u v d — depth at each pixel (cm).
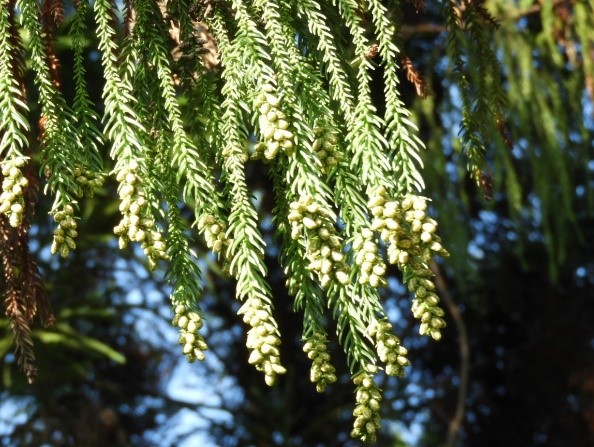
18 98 154
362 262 132
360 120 145
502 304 631
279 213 152
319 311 146
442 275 612
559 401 653
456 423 560
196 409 637
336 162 143
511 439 657
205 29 176
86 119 150
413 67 182
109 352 454
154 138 153
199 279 146
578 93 437
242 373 668
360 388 136
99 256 516
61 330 458
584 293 642
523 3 423
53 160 144
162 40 153
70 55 409
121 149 143
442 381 648
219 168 164
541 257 614
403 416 630
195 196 148
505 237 603
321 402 668
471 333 654
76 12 157
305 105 146
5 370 471
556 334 647
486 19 196
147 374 647
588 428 649
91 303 511
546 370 652
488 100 194
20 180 138
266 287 141
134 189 136
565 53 453
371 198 137
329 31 159
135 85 154
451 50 186
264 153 141
